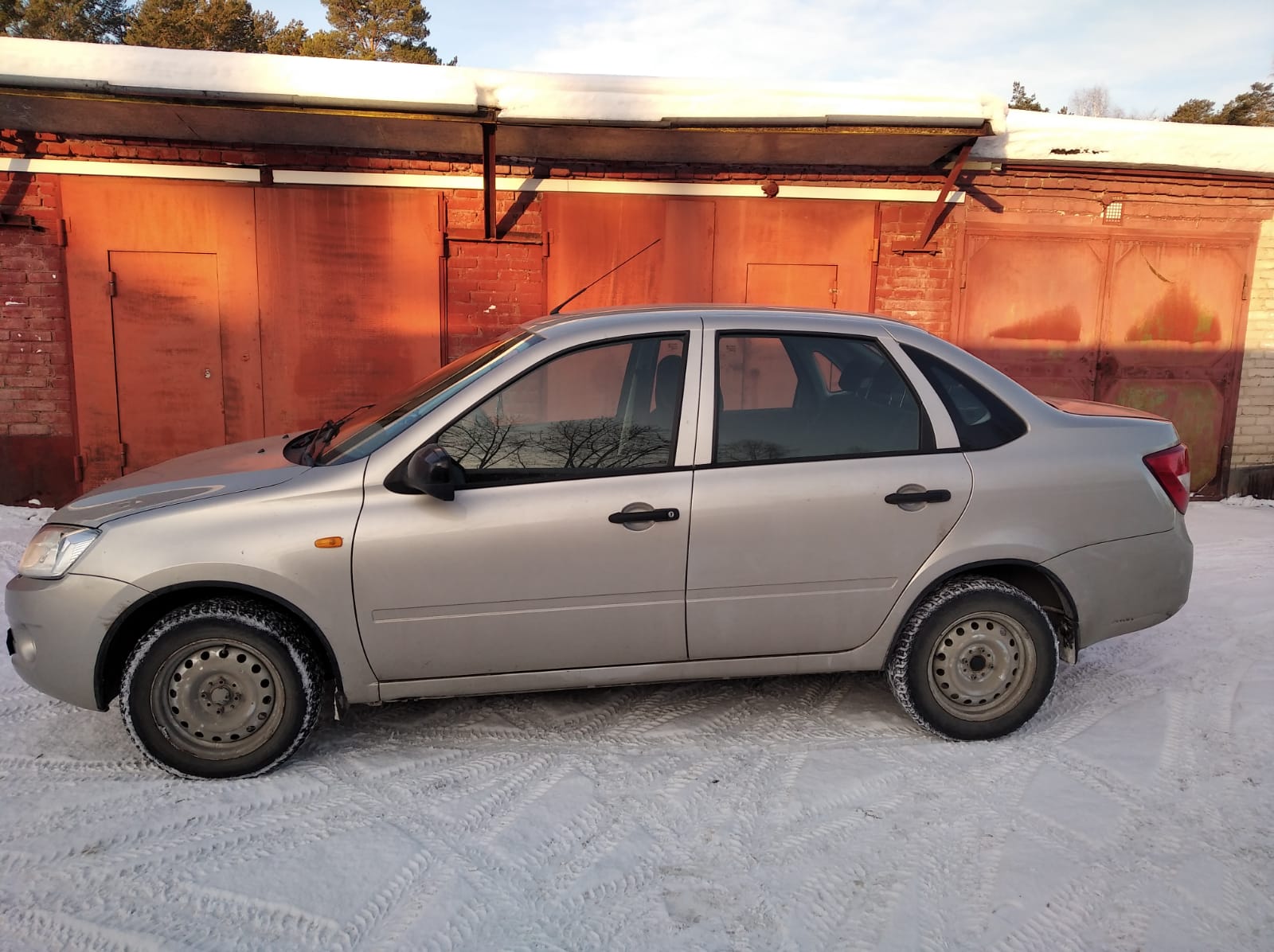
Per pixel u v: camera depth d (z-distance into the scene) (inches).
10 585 134.6
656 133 279.9
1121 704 162.1
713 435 139.5
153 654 127.3
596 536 133.7
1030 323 339.6
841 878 111.1
